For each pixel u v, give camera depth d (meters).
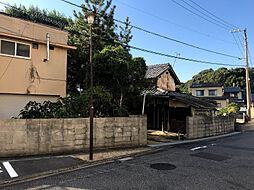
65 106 7.70
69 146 6.69
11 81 8.59
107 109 8.92
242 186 4.12
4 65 8.42
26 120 6.01
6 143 5.76
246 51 20.44
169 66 16.39
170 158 6.43
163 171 5.05
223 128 13.39
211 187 4.05
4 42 8.45
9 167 4.95
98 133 7.27
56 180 4.33
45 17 16.75
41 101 9.65
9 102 8.73
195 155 6.90
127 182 4.26
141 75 9.07
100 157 6.15
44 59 9.49
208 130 11.85
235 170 5.24
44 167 5.04
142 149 7.64
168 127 12.96
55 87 9.91
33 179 4.37
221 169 5.30
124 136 7.89
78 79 12.90
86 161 5.67
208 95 32.38
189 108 12.15
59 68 10.10
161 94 12.70
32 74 9.17
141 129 8.38
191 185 4.14
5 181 4.15
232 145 9.07
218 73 43.19
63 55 10.30
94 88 8.50
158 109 13.67
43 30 9.95
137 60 9.07
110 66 8.31
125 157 6.49
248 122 18.97
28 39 8.85
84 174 4.73
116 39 15.17
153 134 11.65
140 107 12.16
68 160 5.68
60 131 6.52
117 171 5.00
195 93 33.62
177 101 12.70
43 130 6.25
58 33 10.47
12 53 8.65
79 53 12.90
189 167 5.45
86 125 7.05
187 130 10.50
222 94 31.39
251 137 11.95
